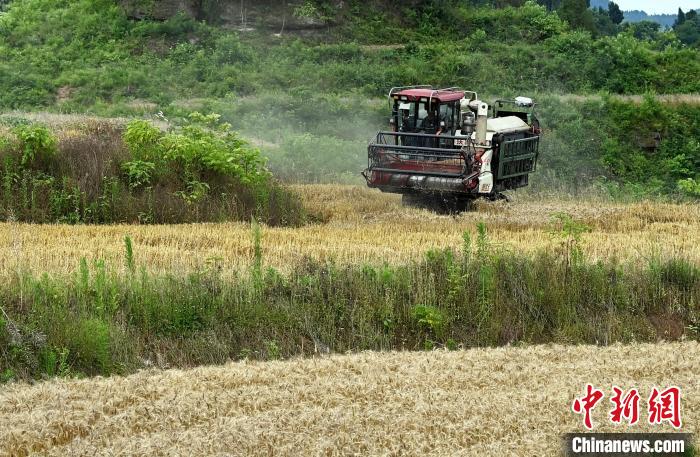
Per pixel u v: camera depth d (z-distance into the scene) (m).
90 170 35.62
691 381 18.22
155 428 15.75
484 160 36.75
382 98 80.19
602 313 25.25
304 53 91.31
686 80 90.62
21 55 91.69
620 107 75.88
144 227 32.44
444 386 17.72
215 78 84.06
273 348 22.36
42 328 21.48
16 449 15.20
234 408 16.50
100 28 95.31
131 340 22.00
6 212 33.88
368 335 23.45
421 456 14.52
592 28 115.75
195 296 23.45
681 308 25.77
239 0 98.19
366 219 36.22
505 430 15.48
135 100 79.19
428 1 105.81
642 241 31.52
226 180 36.94
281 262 27.17
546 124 70.75
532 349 20.78
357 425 15.50
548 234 32.47
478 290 25.03
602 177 60.91
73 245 28.70
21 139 36.06
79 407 16.62
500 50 94.06
